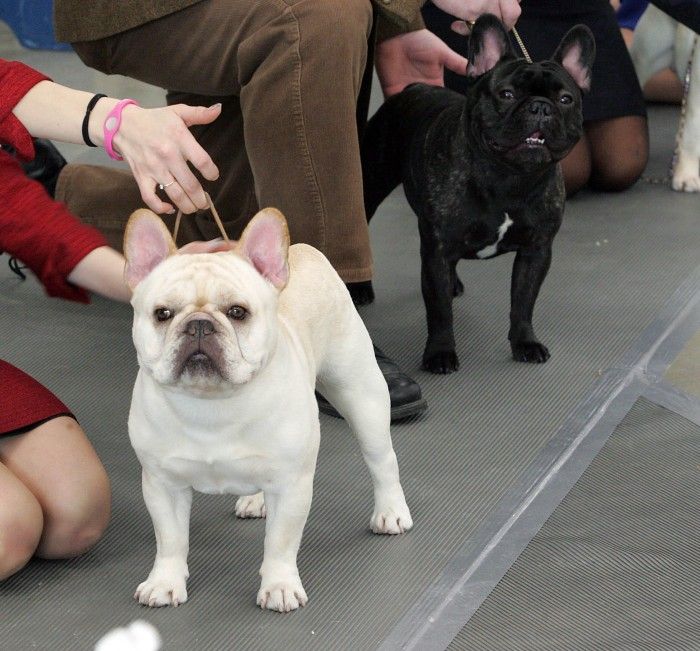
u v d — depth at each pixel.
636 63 5.66
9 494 2.15
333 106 2.79
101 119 2.12
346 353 2.23
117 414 2.99
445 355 3.24
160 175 2.06
